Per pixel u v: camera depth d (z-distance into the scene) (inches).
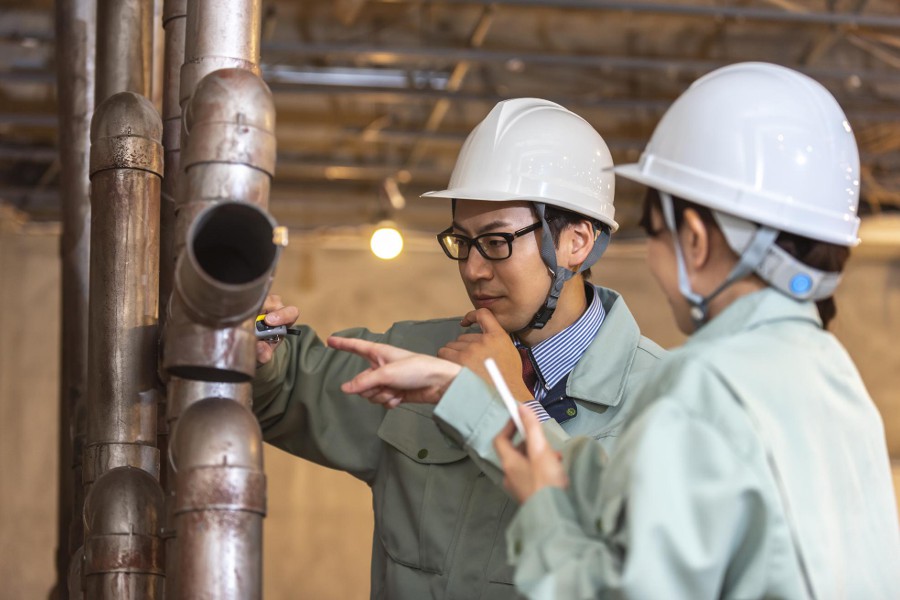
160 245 81.7
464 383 67.3
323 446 95.7
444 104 314.5
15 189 348.5
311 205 370.6
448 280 380.5
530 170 91.3
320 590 361.4
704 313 61.1
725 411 54.8
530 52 295.9
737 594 54.1
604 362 90.3
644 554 51.1
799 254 59.8
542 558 55.7
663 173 61.4
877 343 389.7
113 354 74.9
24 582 350.3
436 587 87.4
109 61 95.0
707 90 62.2
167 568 65.1
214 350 60.4
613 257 380.2
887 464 62.7
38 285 363.6
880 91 319.6
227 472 60.2
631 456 53.3
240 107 62.1
